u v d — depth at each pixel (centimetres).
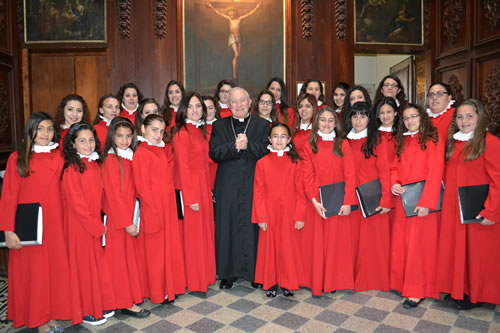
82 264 251
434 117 326
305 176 298
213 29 578
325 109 301
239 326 250
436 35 585
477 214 261
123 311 270
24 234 233
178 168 300
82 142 254
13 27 530
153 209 276
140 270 284
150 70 568
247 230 313
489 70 479
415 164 287
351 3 585
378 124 318
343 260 301
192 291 312
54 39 557
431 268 281
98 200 258
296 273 299
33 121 243
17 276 244
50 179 246
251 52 584
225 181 316
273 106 354
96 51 577
